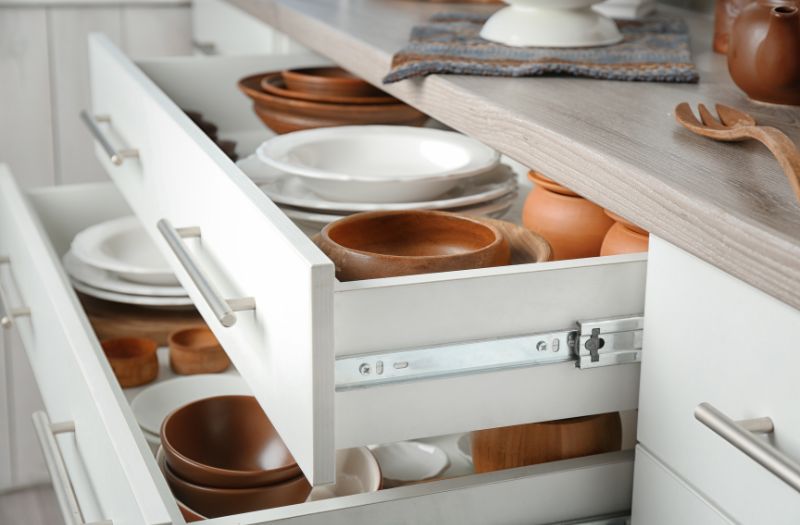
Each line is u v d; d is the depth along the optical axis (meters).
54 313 0.93
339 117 1.17
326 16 1.23
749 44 0.76
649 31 1.08
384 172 1.04
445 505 0.66
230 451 0.92
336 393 0.61
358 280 0.66
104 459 0.73
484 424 0.65
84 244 1.19
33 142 2.01
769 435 0.53
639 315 0.66
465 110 0.81
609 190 0.61
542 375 0.65
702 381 0.58
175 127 0.88
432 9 1.34
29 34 1.94
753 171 0.58
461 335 0.62
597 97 0.79
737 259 0.50
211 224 0.79
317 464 0.60
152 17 2.02
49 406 1.05
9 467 1.96
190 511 0.77
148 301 1.13
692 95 0.81
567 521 0.69
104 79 1.22
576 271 0.64
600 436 0.76
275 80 1.28
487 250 0.70
